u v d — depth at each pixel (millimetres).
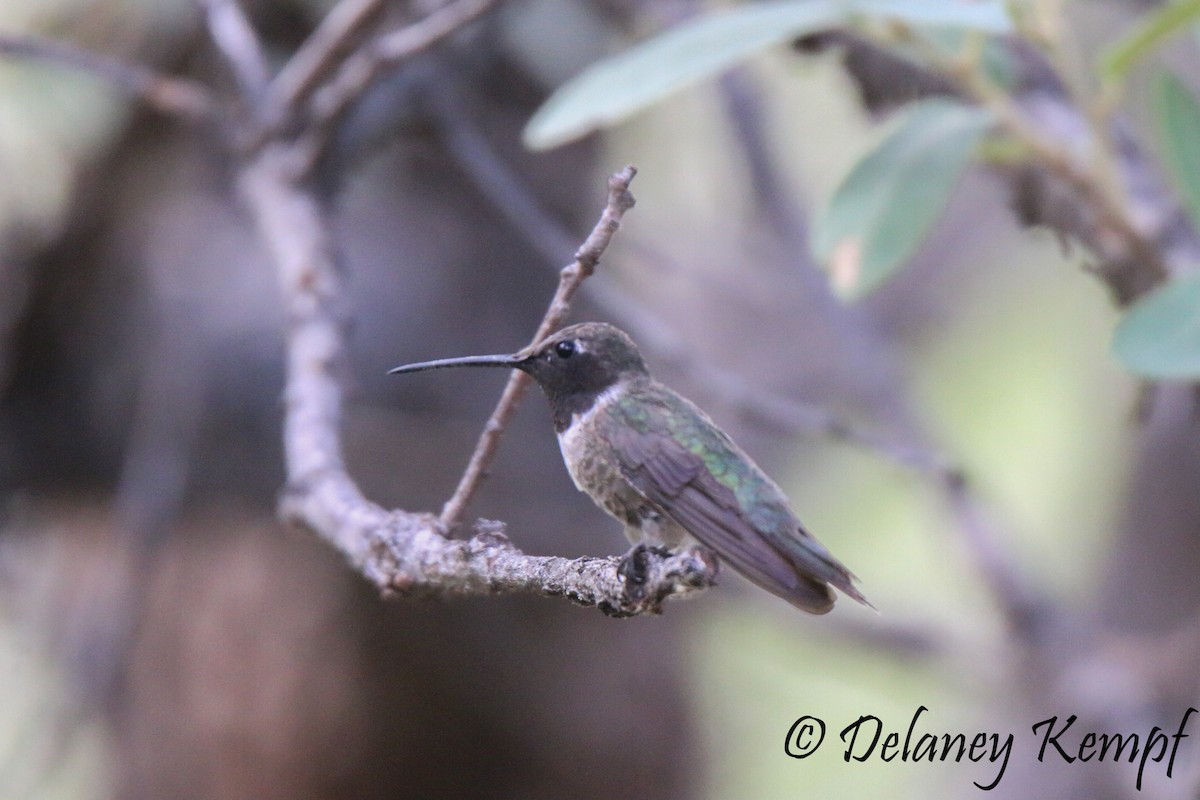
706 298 13180
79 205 10133
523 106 10898
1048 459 14914
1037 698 11039
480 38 10328
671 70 6598
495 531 4703
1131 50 6293
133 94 10055
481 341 10164
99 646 9391
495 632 9750
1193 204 6355
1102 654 11016
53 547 10375
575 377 6258
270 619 9648
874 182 6734
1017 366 15336
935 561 14219
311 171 8234
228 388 9609
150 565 9070
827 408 13703
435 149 10289
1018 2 6180
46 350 10062
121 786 9797
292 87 8156
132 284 9969
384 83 9188
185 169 10195
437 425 9883
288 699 9578
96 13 10344
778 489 5938
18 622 10031
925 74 8383
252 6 10281
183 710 9672
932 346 15523
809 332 13367
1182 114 6426
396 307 9883
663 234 12633
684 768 10664
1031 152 6773
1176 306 5781
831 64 13352
